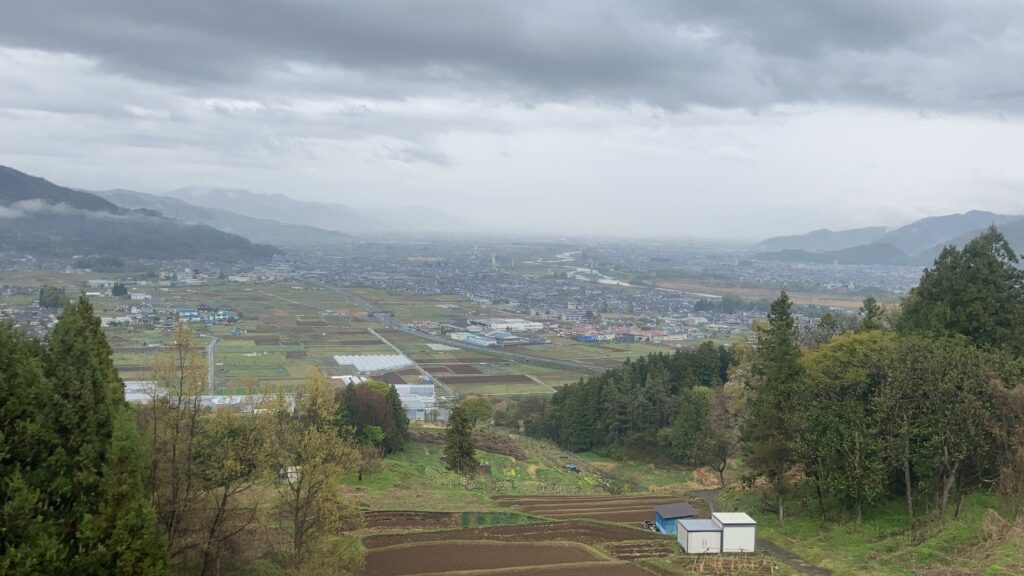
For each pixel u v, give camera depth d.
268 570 42.62
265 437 42.56
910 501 54.50
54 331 32.56
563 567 49.44
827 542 54.84
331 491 44.47
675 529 61.22
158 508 36.34
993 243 69.25
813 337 92.12
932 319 67.94
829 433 57.28
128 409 34.00
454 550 53.59
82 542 28.94
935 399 53.47
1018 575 40.28
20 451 29.09
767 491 73.06
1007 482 51.66
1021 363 56.06
